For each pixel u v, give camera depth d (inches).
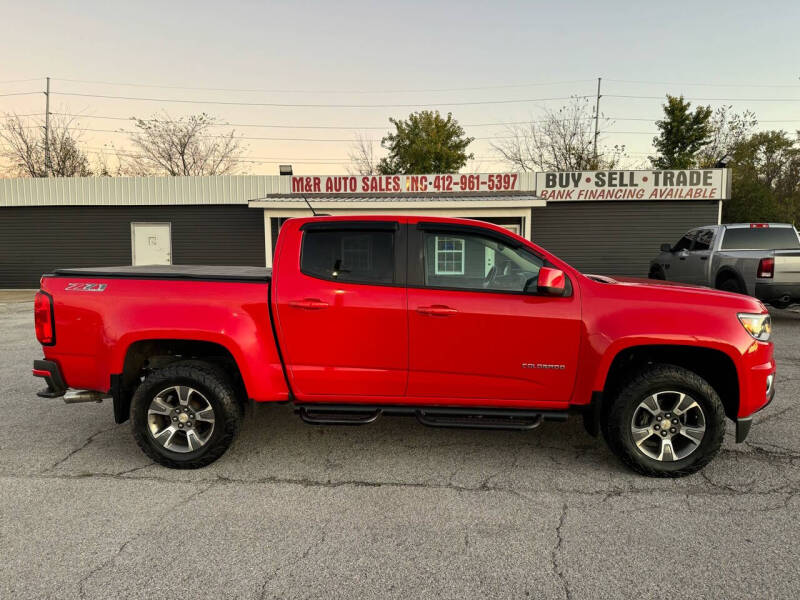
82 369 139.3
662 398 135.6
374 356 136.9
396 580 91.7
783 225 393.4
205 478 134.2
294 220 141.2
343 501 121.8
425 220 139.1
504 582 91.2
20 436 164.2
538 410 138.6
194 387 135.4
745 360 129.6
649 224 684.7
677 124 1274.6
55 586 89.9
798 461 144.3
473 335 134.2
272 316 137.3
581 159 1498.5
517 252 137.2
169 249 725.9
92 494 125.0
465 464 143.2
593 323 132.1
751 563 96.5
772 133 1801.2
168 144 1568.7
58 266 733.3
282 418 180.9
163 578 92.2
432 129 1557.6
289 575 93.1
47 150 1505.9
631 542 103.9
